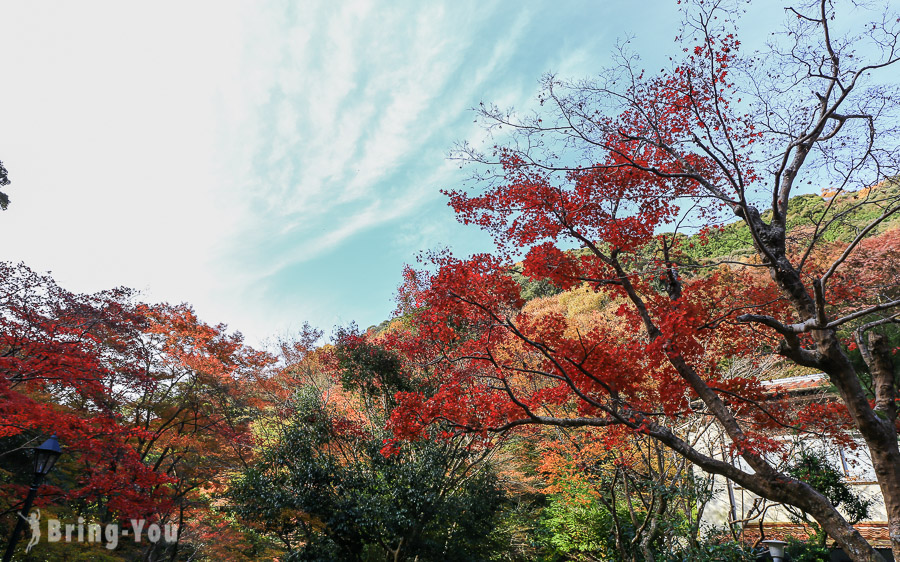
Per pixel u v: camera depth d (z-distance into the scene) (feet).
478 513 49.93
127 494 31.96
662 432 24.68
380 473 48.14
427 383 51.31
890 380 23.44
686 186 28.30
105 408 34.65
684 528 41.29
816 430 32.60
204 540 44.16
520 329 30.63
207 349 46.62
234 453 48.06
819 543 38.42
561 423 25.89
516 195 28.07
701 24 23.00
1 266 33.42
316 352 62.85
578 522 53.47
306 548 42.65
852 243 20.93
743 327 31.12
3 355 30.40
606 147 24.95
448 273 28.37
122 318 42.22
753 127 25.44
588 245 28.99
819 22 22.31
